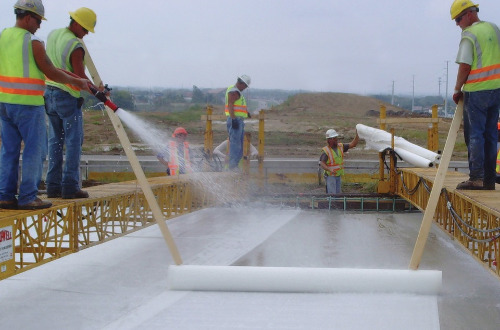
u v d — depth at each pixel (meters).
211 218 9.12
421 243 4.66
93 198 5.41
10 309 4.43
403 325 3.99
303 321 4.07
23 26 4.52
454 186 6.05
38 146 4.54
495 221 4.29
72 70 5.18
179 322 4.08
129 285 5.10
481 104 5.35
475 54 5.29
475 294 4.79
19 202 4.53
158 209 4.91
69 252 4.97
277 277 4.71
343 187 13.58
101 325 4.06
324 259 6.19
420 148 9.64
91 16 5.37
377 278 4.65
